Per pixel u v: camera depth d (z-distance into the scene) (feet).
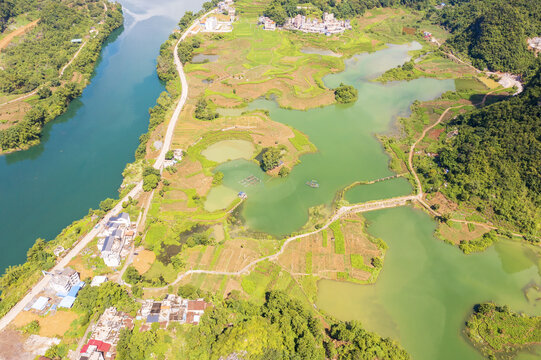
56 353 396.78
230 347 384.88
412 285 505.25
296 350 399.24
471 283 511.40
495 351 430.20
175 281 487.61
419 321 460.55
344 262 526.57
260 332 399.65
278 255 533.14
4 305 437.99
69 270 464.65
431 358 422.82
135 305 436.76
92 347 390.83
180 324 422.00
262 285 488.02
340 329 420.77
